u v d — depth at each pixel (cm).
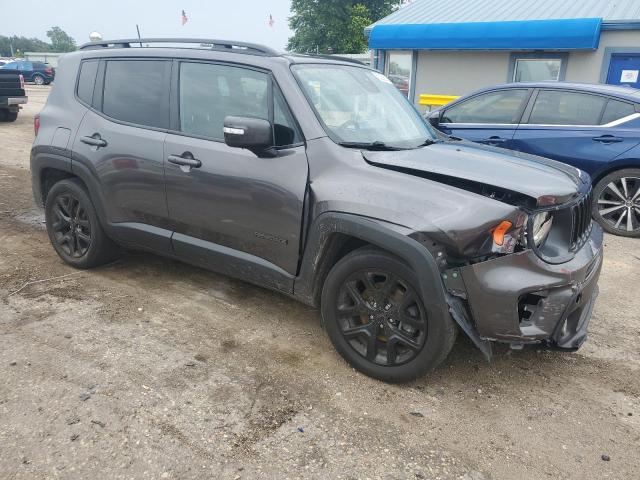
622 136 627
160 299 417
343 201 302
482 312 280
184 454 253
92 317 382
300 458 254
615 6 1253
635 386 324
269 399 297
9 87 1446
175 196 380
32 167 471
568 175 324
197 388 304
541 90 680
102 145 415
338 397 301
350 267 309
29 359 325
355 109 364
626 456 264
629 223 639
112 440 260
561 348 302
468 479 246
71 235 464
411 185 293
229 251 368
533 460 260
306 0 3859
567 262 289
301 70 353
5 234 557
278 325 382
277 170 331
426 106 1444
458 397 306
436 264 278
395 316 302
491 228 271
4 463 242
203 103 373
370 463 253
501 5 1417
